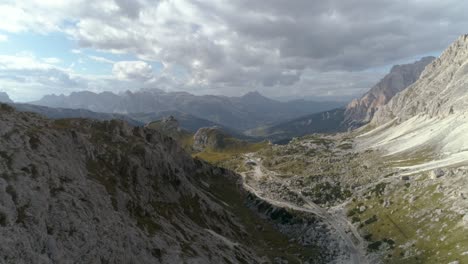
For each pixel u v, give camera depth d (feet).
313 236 463.42
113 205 259.80
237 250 348.38
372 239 408.87
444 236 332.39
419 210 406.41
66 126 373.81
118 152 350.64
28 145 236.63
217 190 639.35
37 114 319.68
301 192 654.12
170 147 586.86
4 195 174.19
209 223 397.60
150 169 378.94
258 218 558.56
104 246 203.92
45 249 169.99
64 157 264.93
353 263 367.25
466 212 341.00
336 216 514.68
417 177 499.51
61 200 205.98
